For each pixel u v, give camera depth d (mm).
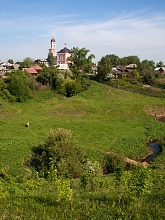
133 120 65688
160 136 54469
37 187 21031
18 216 14211
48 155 35750
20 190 21516
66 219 13828
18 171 34156
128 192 18156
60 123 57875
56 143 36156
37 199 17562
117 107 73188
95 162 35625
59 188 16703
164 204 16031
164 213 14305
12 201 16969
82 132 53250
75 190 21922
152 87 103938
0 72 112875
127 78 113812
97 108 71500
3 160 36812
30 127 54344
